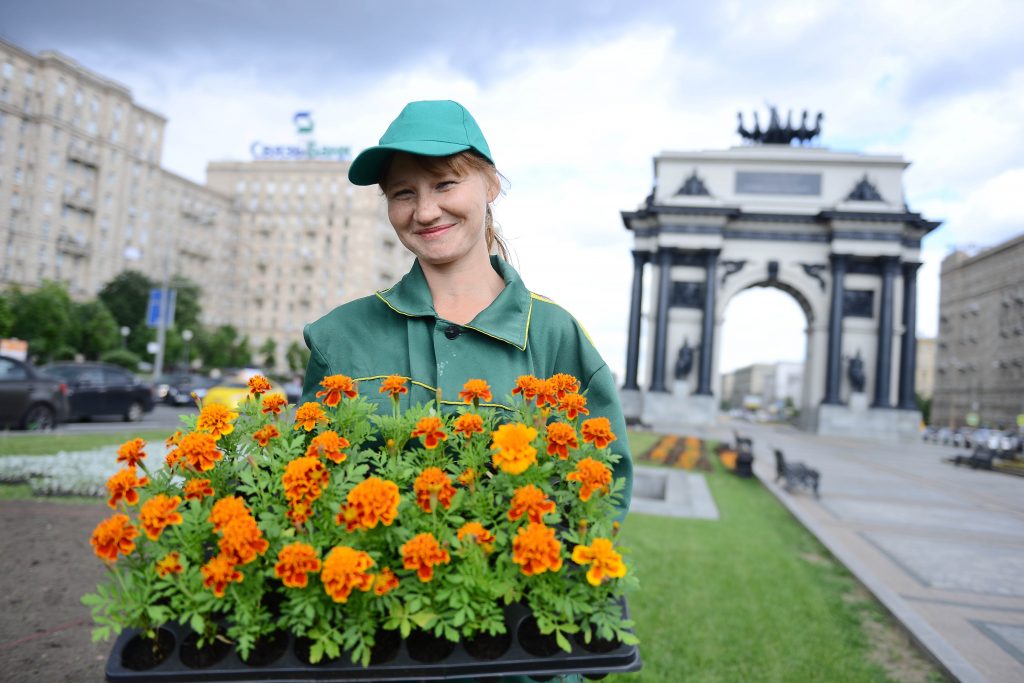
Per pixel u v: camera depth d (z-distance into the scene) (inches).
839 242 1512.1
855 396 1478.8
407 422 59.0
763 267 1573.6
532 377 58.7
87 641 135.3
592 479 51.0
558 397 59.4
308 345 72.6
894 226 1489.9
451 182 64.9
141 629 49.4
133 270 2450.8
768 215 1545.3
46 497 261.1
